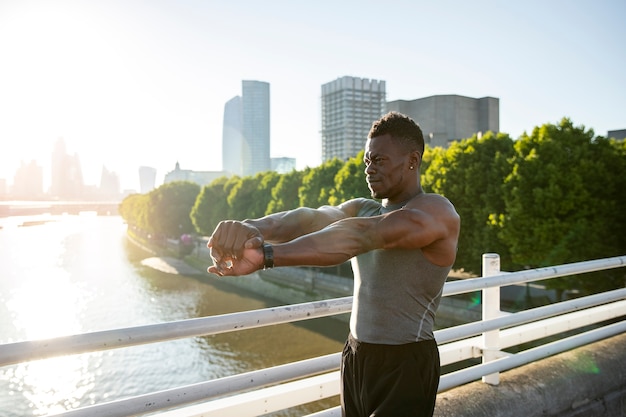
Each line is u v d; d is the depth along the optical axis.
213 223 68.38
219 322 1.89
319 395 2.40
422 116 108.94
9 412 26.33
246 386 2.03
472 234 27.30
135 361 31.94
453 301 30.22
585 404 3.21
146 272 68.88
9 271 72.81
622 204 22.72
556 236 22.61
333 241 1.33
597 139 24.09
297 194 49.22
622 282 22.19
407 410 1.64
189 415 2.11
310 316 2.13
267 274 53.25
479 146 28.25
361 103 152.12
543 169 23.34
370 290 1.72
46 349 1.59
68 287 59.66
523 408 2.86
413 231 1.43
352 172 38.50
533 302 27.75
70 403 27.14
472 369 2.83
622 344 3.72
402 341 1.67
